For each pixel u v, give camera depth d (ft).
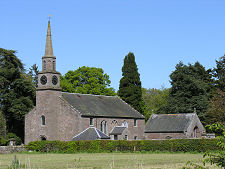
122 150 212.64
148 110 424.46
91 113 247.09
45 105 245.04
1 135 276.21
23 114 274.36
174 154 191.72
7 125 290.76
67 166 118.42
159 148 211.00
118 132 257.96
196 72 351.46
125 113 277.64
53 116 243.81
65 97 251.80
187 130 264.31
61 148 214.07
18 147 219.00
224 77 339.77
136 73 337.72
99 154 194.80
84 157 171.01
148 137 284.20
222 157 59.77
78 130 237.25
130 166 122.01
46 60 247.70
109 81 358.64
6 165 129.29
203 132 276.82
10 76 282.36
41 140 229.66
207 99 323.37
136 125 284.82
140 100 338.54
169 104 327.67
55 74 248.93
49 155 189.57
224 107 273.33
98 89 341.00
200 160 146.92
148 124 287.89
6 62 284.41
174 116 281.13
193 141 205.87
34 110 251.39
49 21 252.21
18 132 295.48
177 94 328.29
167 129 273.54
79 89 335.88
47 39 250.37
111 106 277.03
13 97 278.26
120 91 336.90
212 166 115.24
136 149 212.84
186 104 321.32
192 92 327.88
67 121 242.37
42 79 247.29
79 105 250.78
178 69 340.59
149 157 168.04
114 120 264.93
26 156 182.39
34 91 288.51
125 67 338.34
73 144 213.46
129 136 262.47
